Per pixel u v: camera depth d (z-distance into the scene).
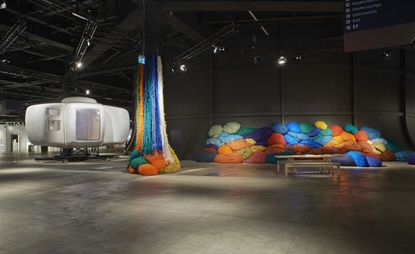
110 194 7.45
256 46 17.52
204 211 5.66
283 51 17.83
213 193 7.45
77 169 13.62
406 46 16.17
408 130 18.09
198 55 19.53
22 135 36.38
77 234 4.40
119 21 15.27
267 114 18.05
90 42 15.54
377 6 7.51
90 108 17.84
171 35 18.47
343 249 3.71
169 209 5.84
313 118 17.69
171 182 9.34
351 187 8.12
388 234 4.25
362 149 15.37
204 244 3.95
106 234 4.38
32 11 13.89
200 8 12.95
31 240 4.16
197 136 19.27
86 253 3.69
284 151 15.65
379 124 17.72
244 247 3.83
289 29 18.00
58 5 12.71
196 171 12.26
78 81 25.00
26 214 5.55
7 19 14.55
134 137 23.73
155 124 12.33
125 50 20.17
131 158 12.32
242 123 18.47
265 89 18.19
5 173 12.18
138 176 10.89
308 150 15.48
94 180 9.98
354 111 17.31
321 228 4.56
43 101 35.16
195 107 19.52
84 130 18.05
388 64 18.11
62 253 3.69
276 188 8.09
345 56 17.72
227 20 16.95
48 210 5.85
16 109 30.55
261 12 16.78
